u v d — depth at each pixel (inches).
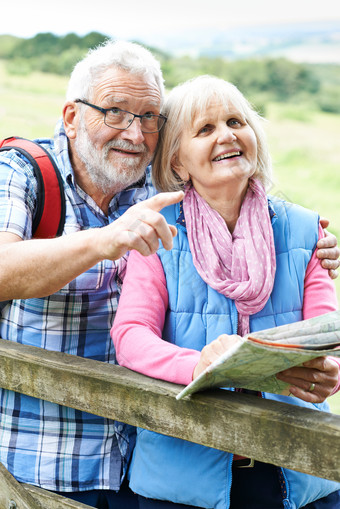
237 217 67.6
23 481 72.7
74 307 73.8
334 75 656.4
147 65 72.2
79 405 62.1
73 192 75.7
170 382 57.3
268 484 63.9
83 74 73.7
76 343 74.7
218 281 63.6
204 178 65.1
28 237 70.4
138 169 73.4
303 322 52.1
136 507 73.4
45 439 73.0
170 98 69.8
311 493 63.0
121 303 64.9
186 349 59.0
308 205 402.9
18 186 71.0
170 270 65.3
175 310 64.8
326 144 515.5
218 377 52.1
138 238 52.8
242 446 52.1
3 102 439.5
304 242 66.6
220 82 66.3
